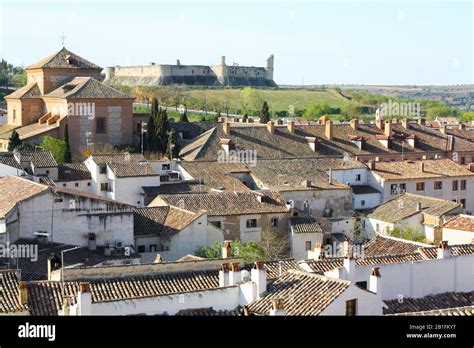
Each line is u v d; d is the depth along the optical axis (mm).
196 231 94812
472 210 139625
